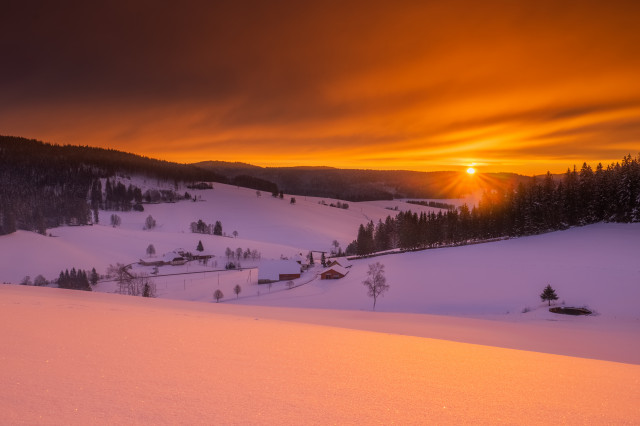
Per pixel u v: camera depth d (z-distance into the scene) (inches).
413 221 4493.1
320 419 111.4
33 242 5280.5
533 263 2588.6
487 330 815.7
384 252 4392.2
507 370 186.9
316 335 277.6
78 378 135.8
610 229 3213.6
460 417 118.4
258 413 113.9
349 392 139.6
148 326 260.2
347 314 947.3
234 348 206.7
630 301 1684.3
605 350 713.6
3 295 410.9
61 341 192.9
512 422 116.0
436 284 2514.8
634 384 171.2
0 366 143.6
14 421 95.7
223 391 133.0
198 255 5679.1
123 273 4148.6
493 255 3041.3
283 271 3843.5
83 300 462.9
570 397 145.2
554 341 756.0
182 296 3356.3
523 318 1542.8
